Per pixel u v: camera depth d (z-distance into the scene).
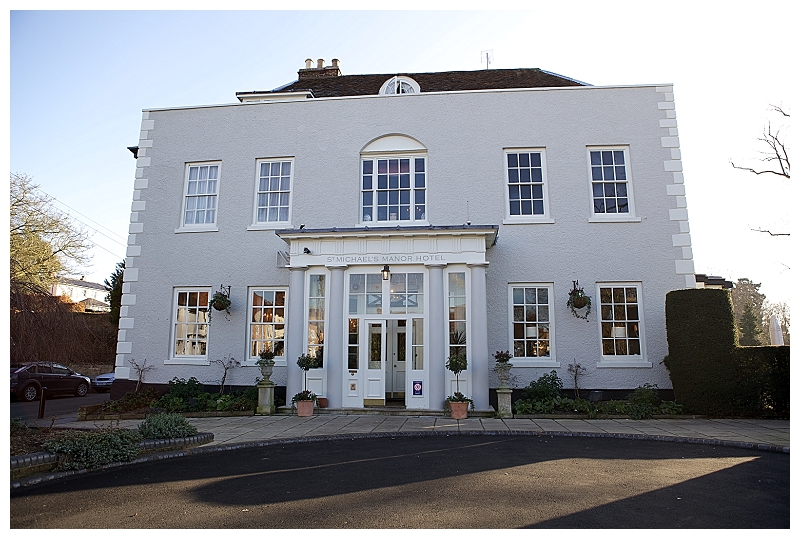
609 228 13.60
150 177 15.04
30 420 11.71
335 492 5.85
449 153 14.30
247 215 14.56
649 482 6.25
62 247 24.70
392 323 15.09
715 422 11.00
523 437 9.55
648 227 13.55
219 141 15.03
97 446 7.15
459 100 14.52
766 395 11.45
